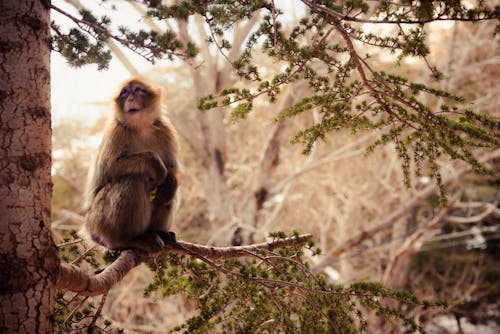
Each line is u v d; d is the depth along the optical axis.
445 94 4.54
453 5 3.71
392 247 20.64
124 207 5.48
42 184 3.43
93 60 4.19
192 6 4.05
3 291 3.24
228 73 16.44
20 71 3.40
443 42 21.48
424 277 23.45
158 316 17.56
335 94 4.60
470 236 24.67
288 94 15.93
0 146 3.33
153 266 5.36
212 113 17.75
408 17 3.96
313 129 4.83
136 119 6.08
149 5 3.92
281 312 5.01
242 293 5.00
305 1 3.80
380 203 22.11
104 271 4.29
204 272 5.21
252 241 16.41
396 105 4.77
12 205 3.31
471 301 22.19
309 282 5.16
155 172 5.65
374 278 21.69
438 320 22.66
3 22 3.41
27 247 3.32
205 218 23.11
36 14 3.49
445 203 4.95
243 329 4.97
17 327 3.24
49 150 3.51
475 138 4.66
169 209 6.08
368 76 12.79
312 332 4.94
